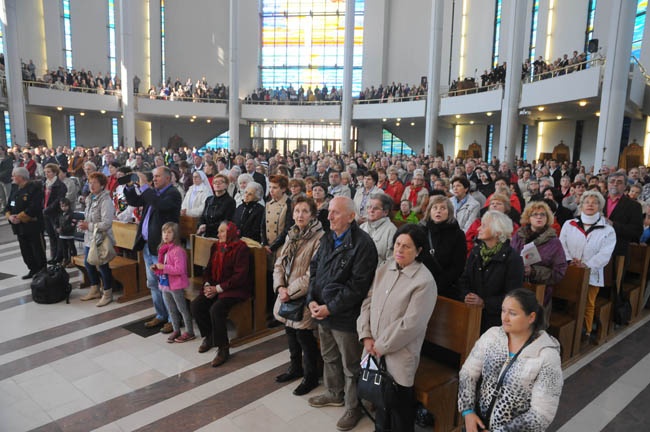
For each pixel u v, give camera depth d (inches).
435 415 112.9
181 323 193.2
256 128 1067.9
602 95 424.8
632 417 128.1
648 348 171.9
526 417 76.2
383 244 150.9
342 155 695.7
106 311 205.3
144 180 195.6
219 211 205.2
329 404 132.9
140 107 869.2
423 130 1018.7
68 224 256.4
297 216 144.3
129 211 246.1
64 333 181.5
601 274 166.1
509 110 585.3
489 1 869.8
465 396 87.7
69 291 218.7
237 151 868.6
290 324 137.5
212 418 126.3
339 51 1082.1
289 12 1085.8
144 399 135.4
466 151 924.6
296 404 133.6
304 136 1053.8
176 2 1057.5
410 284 105.2
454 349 115.0
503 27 826.8
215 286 161.6
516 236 149.8
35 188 242.4
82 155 579.2
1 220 415.2
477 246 126.3
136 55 1001.5
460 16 947.3
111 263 220.1
